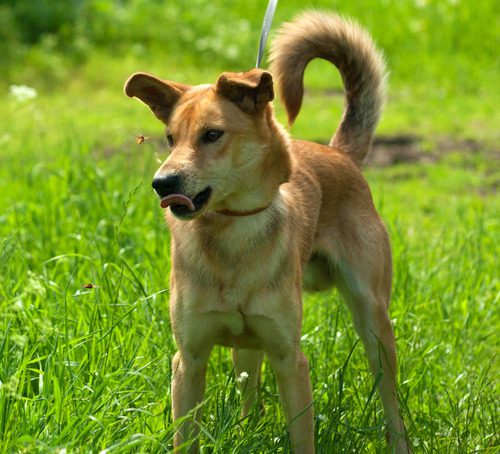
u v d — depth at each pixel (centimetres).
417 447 816
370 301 848
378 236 869
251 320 729
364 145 944
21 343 723
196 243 730
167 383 783
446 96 2341
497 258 1200
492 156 1864
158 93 757
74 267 976
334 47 927
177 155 700
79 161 1290
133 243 1083
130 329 830
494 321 1067
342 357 905
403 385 875
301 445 727
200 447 712
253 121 723
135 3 2784
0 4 2592
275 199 745
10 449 622
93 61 2439
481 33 2681
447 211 1497
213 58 2584
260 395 820
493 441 821
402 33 2691
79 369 747
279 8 2855
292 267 741
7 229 1127
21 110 1956
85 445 659
